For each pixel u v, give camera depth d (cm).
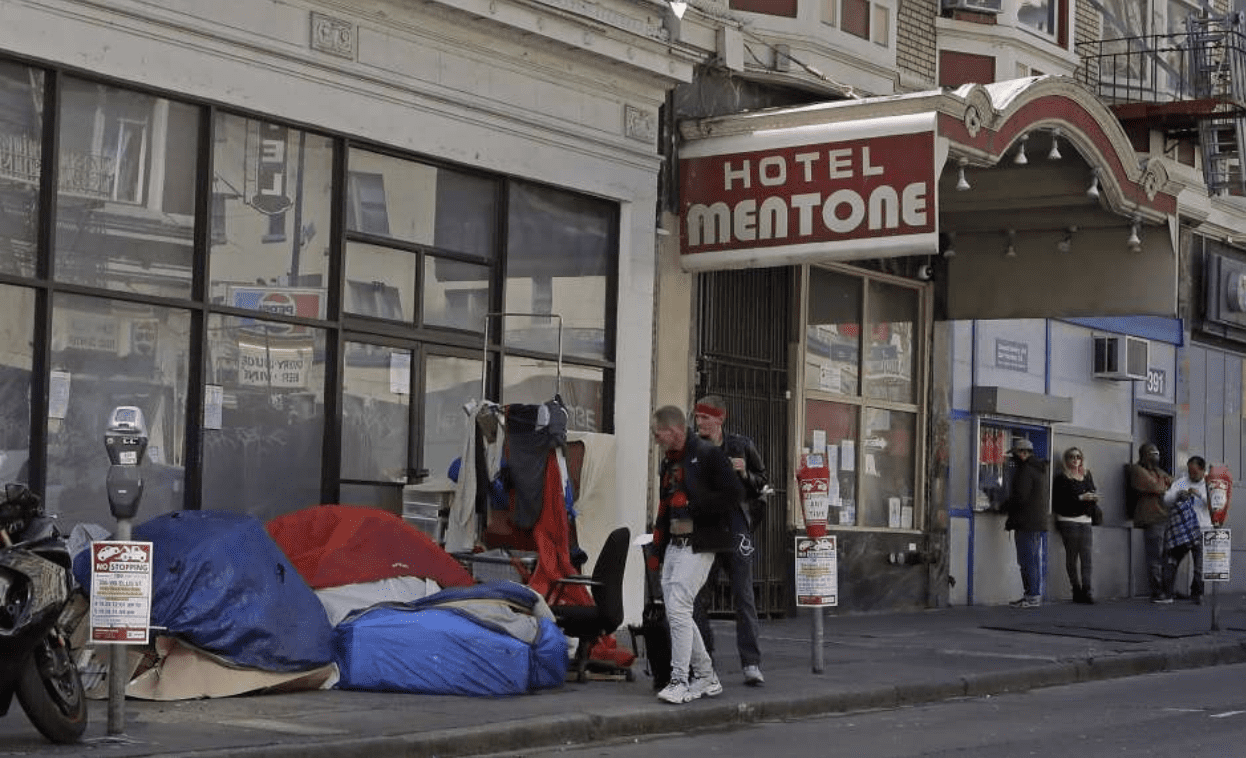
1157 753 1046
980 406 2161
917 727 1173
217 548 1103
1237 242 2689
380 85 1418
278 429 1358
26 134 1198
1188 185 2480
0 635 831
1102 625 1902
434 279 1492
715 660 1438
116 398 1251
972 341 2175
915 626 1845
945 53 2062
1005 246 2061
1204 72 2320
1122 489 2452
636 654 1345
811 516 1366
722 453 1163
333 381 1394
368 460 1432
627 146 1652
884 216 1591
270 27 1334
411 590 1225
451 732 985
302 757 902
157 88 1263
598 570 1233
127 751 877
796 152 1644
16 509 891
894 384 2069
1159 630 1853
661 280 1709
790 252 1647
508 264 1556
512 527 1351
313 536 1237
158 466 1276
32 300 1202
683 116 1728
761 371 1852
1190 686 1480
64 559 905
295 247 1372
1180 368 2564
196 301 1298
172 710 1030
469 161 1497
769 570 1864
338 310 1396
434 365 1493
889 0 1953
